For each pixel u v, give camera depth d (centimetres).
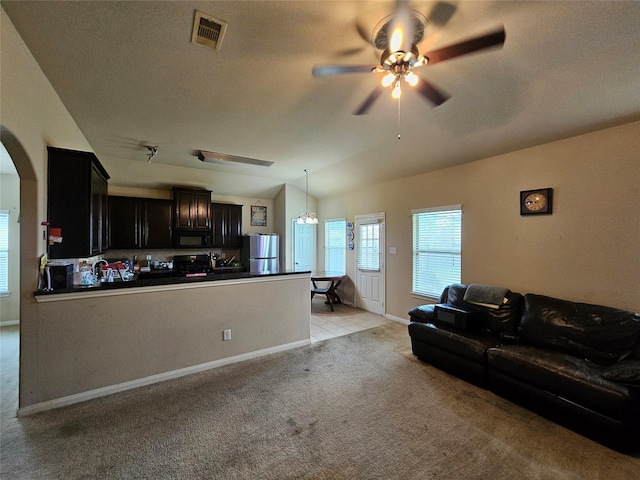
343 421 227
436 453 193
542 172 328
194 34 185
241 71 227
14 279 475
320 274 620
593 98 249
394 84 194
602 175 283
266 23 176
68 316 252
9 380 289
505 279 361
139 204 539
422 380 293
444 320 328
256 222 708
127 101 276
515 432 214
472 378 285
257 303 352
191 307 309
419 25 170
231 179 600
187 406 246
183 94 263
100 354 264
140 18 172
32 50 201
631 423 188
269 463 185
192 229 583
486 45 157
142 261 579
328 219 686
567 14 167
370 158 459
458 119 313
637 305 263
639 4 158
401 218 504
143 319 283
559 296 313
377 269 554
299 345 386
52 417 231
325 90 257
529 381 237
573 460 186
